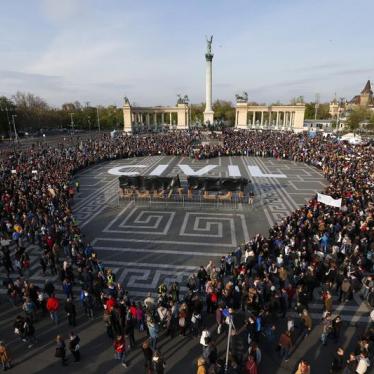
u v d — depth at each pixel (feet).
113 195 128.47
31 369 44.52
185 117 418.51
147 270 71.20
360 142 248.52
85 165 183.42
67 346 48.78
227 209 111.04
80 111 546.26
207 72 360.69
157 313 52.70
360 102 648.38
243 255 76.79
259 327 47.65
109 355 46.98
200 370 37.45
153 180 118.11
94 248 82.28
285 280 61.67
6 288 64.49
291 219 85.10
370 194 105.40
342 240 72.69
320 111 593.83
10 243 83.41
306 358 46.11
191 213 107.55
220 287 57.36
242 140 259.39
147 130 406.00
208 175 164.14
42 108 525.75
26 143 327.06
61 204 103.35
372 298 56.49
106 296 53.57
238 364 41.91
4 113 376.27
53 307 52.90
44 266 69.00
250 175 163.84
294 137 271.49
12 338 50.85
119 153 212.43
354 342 49.32
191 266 72.74
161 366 39.42
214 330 52.21
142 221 100.78
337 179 128.47
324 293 55.21
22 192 106.52
